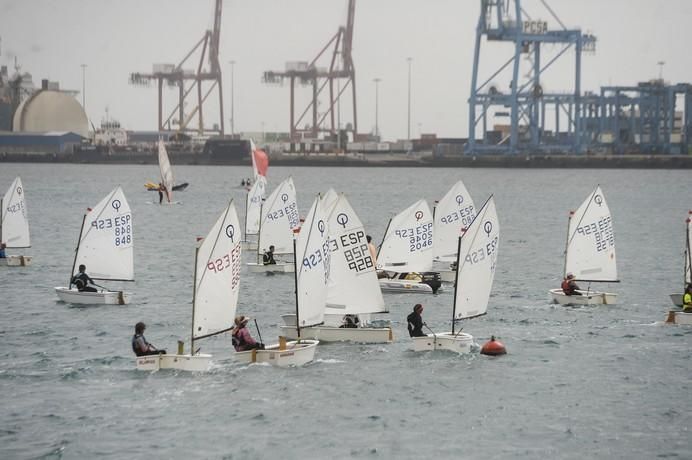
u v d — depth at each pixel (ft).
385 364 472.85
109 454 362.53
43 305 621.31
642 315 604.49
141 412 402.93
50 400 417.08
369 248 553.64
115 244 638.12
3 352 495.82
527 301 654.94
